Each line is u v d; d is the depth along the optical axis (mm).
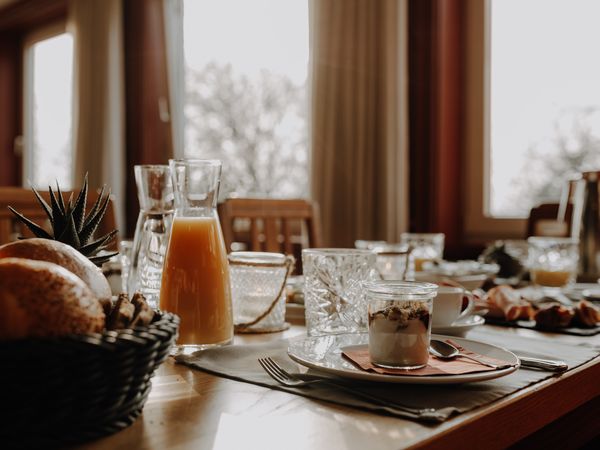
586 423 847
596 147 2750
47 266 440
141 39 3572
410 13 2926
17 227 1433
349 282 883
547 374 657
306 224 1881
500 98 3035
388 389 580
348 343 749
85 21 3775
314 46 2922
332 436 460
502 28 3025
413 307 614
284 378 617
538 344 843
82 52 3768
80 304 441
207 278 764
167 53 3412
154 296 839
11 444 406
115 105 3609
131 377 448
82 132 3740
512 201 3008
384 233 2814
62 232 636
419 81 2924
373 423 492
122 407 457
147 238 846
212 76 3621
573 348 819
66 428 420
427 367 610
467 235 3107
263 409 526
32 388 393
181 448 431
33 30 4738
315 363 601
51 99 4633
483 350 700
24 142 4828
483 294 1221
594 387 724
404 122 2850
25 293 417
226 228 1404
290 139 3375
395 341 607
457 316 872
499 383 611
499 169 3043
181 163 758
